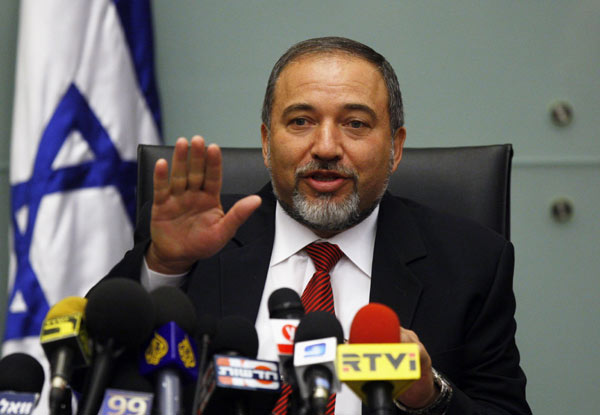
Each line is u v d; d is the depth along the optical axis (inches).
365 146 113.5
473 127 186.9
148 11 176.7
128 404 59.3
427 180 132.7
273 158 116.3
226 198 128.0
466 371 111.7
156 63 184.4
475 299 114.0
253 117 187.0
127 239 168.6
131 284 63.0
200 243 87.3
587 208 186.9
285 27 187.5
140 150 135.1
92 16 168.6
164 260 89.0
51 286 160.2
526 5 187.2
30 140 164.2
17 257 164.2
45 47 164.2
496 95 186.9
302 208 113.0
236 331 71.2
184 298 69.4
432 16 187.0
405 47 187.0
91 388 60.7
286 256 116.7
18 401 63.2
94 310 61.9
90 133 165.9
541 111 187.0
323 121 113.0
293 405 66.1
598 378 184.2
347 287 114.7
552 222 186.9
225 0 186.9
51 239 161.2
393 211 122.1
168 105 184.9
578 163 186.9
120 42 171.0
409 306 111.1
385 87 117.6
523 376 114.3
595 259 186.4
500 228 129.7
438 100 186.9
